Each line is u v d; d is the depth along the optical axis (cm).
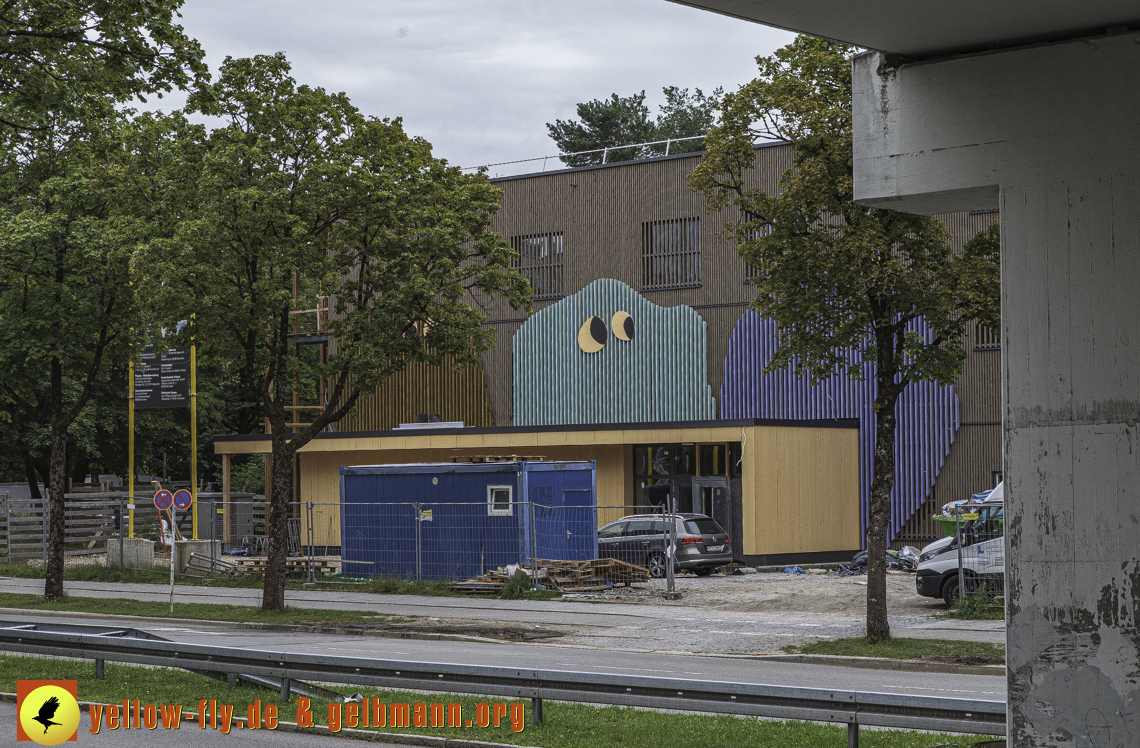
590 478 2809
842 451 3303
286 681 1084
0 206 2464
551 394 3888
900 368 1719
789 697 851
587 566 2548
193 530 3441
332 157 2109
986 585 2077
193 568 3062
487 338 2277
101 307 2441
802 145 1648
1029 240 577
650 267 3778
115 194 2198
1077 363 562
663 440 3219
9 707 1091
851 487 3322
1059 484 564
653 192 3794
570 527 2752
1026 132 580
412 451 3675
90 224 2338
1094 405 557
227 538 3584
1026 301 576
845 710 832
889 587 2541
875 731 959
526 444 3441
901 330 1727
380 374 2162
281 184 2062
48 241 2356
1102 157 562
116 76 1438
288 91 2125
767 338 3541
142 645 1174
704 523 2922
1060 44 575
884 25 569
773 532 3086
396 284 2214
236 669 1105
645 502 3469
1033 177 577
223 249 2083
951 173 601
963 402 3247
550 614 2153
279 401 2244
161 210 2134
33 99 1412
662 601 2342
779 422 3134
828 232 1691
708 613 2155
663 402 3688
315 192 2088
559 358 3884
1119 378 553
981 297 1594
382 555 2892
